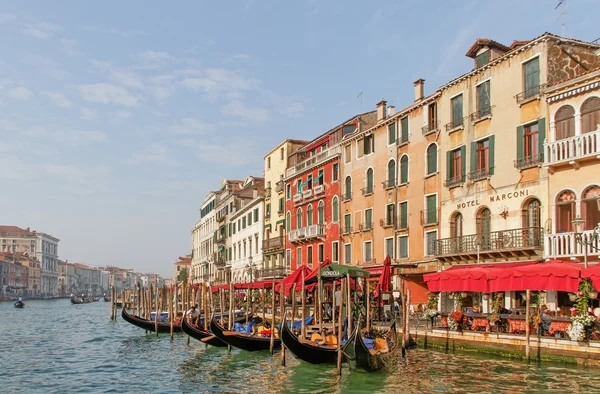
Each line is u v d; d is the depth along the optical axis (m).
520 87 23.02
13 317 58.69
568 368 16.02
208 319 29.91
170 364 22.22
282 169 47.44
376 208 32.72
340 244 36.41
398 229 30.20
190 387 17.58
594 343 15.48
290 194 44.91
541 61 22.14
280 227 46.97
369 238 33.25
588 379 14.84
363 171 34.25
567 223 20.70
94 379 19.47
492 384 15.07
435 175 27.80
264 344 22.69
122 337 34.00
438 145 27.72
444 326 21.12
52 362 23.62
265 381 17.64
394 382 16.19
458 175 26.47
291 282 25.66
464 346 19.47
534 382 14.93
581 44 22.58
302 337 21.50
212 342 24.45
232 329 25.09
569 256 19.91
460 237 25.22
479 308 23.53
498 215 23.62
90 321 50.41
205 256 78.69
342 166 36.78
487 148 24.67
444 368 17.41
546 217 21.34
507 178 23.30
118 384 18.48
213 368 20.59
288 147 46.91
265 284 30.12
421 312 27.64
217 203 71.81
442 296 25.30
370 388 15.74
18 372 21.09
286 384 16.91
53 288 166.75
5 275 128.75
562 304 19.95
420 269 28.33
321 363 18.83
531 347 17.05
